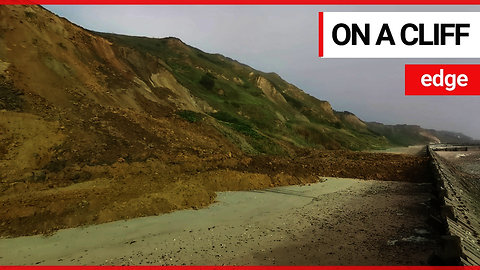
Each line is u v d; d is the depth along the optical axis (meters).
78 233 12.19
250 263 9.88
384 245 11.09
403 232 12.40
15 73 22.61
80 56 30.45
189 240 11.76
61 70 26.25
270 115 57.62
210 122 35.56
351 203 17.48
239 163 24.16
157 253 10.62
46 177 16.28
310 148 53.69
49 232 12.10
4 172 15.39
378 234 12.24
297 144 53.59
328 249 10.87
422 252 10.36
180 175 20.12
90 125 21.98
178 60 68.75
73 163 17.97
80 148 19.25
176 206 15.61
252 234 12.43
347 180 25.45
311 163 31.20
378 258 10.02
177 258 10.25
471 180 29.41
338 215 15.03
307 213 15.41
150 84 37.81
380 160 34.19
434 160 31.08
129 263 9.89
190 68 64.44
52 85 24.11
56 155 17.91
